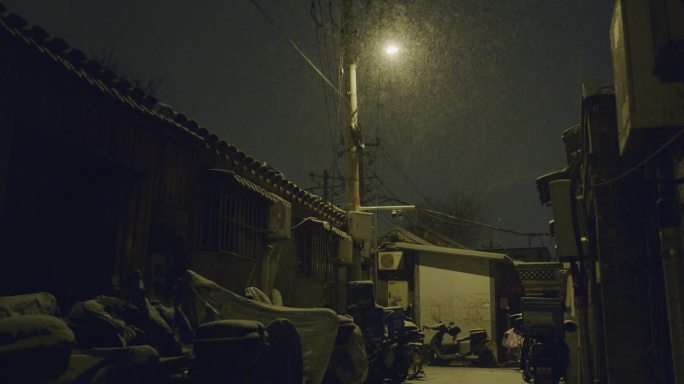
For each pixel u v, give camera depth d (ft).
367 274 62.95
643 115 16.46
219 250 31.65
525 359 41.81
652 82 16.55
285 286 43.01
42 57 19.67
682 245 18.70
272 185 41.09
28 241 20.92
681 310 18.34
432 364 74.59
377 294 87.81
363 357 27.96
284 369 18.13
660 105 16.42
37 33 20.02
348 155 57.06
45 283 21.53
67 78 20.98
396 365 42.88
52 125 20.36
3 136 18.35
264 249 38.06
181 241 28.12
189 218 29.55
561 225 34.63
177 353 18.54
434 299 84.74
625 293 26.96
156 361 14.82
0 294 19.60
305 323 21.68
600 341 32.63
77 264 22.86
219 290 21.79
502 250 138.21
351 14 57.88
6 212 20.04
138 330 17.48
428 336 82.79
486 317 82.48
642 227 26.35
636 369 26.30
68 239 22.65
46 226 21.79
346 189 56.80
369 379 39.17
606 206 28.04
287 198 43.91
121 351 14.05
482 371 62.54
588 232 34.09
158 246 26.63
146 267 25.52
